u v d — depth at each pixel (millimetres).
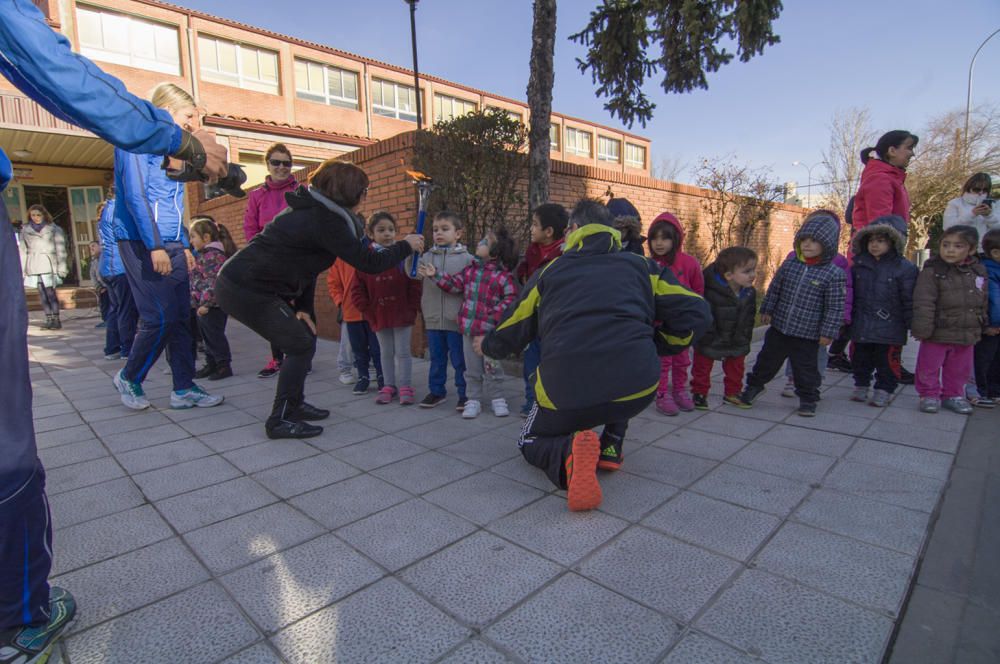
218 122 12648
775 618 1761
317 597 1906
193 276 5273
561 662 1585
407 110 22469
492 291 3914
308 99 19438
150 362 4184
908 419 3834
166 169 1879
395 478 2924
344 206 3156
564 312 2549
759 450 3258
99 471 3043
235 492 2762
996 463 2996
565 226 3736
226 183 2209
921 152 21281
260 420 3994
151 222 3742
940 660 1575
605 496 2668
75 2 14859
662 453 3229
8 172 1488
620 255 2695
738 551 2156
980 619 1741
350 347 5066
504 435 3627
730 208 10781
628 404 2471
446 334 4262
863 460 3070
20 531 1514
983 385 4164
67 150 11492
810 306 3789
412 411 4215
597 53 7004
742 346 4078
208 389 4988
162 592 1945
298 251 3191
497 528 2373
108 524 2441
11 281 1476
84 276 13828
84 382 5277
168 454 3299
